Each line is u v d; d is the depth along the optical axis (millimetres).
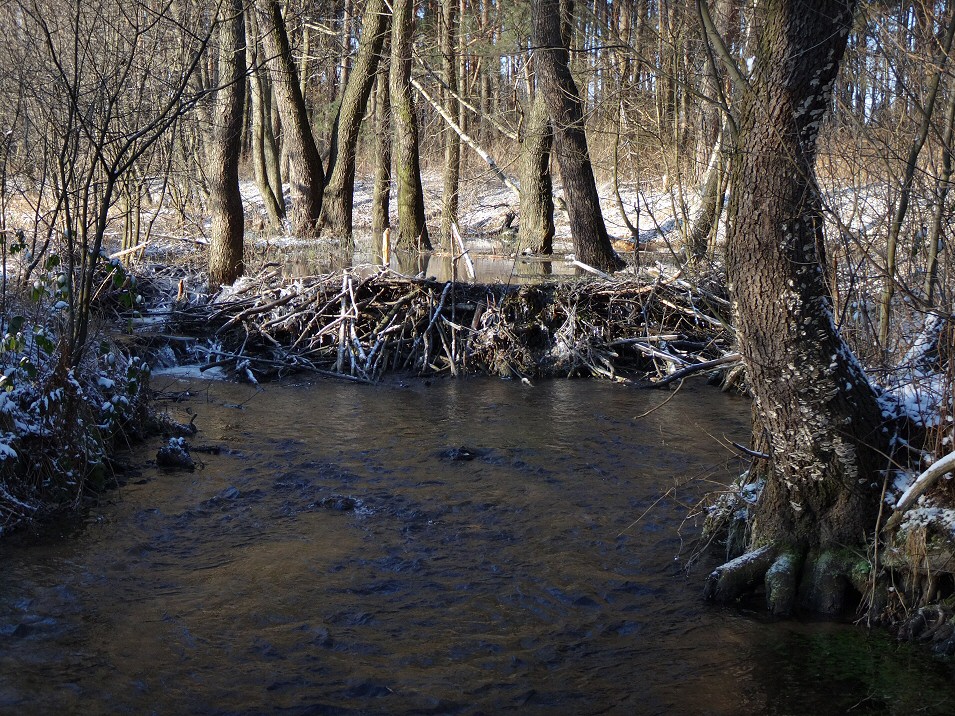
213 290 15430
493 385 12211
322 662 5129
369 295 13469
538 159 23031
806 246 5496
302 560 6504
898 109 6766
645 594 6027
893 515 5477
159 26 10883
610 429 9992
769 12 5570
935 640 5301
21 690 4754
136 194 17438
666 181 13383
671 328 13094
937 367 6109
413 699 4777
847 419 5570
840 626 5559
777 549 5871
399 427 10016
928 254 6375
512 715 4652
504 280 16531
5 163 8938
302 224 25156
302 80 31297
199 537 6926
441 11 26406
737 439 9609
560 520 7309
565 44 18797
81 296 8188
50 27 10312
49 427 7488
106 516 7312
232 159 15414
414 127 23703
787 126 5422
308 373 12664
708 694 4852
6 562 6363
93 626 5492
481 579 6238
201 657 5164
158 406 10578
